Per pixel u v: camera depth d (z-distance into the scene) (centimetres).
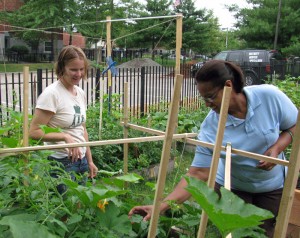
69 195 234
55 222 210
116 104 769
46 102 309
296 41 3034
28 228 156
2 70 2250
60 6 2917
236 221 150
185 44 3781
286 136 280
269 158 215
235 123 271
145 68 1001
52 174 311
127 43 3666
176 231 266
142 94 950
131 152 633
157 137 234
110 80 726
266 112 270
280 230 186
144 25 3569
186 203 281
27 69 252
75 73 316
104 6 3012
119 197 285
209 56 3800
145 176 594
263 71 1789
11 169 231
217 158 184
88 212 224
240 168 283
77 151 305
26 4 3089
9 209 224
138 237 244
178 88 168
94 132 628
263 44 3172
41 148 208
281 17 3088
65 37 2975
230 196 161
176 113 171
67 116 322
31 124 309
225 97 178
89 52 1514
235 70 253
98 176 491
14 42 3484
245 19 3353
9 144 271
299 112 175
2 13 3089
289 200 182
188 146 688
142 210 247
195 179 165
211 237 293
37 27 3044
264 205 299
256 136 269
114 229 218
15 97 605
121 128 659
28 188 230
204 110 937
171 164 589
